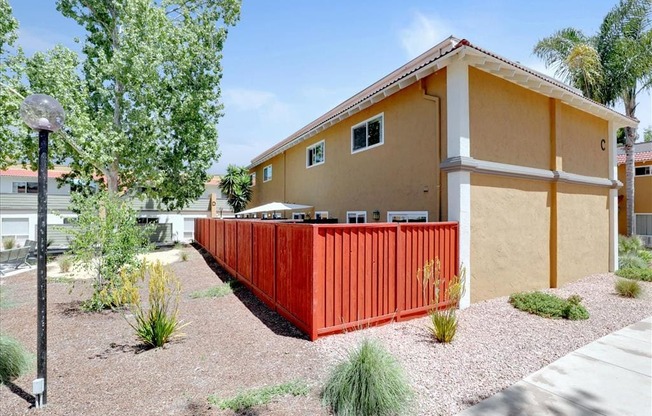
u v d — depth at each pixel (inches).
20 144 589.9
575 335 228.7
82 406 146.0
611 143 475.8
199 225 825.5
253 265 340.8
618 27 634.8
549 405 147.6
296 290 240.4
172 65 667.4
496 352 199.6
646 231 791.1
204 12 727.1
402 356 190.4
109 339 227.8
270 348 203.5
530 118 354.9
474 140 302.4
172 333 226.2
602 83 621.3
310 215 618.5
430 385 160.6
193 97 679.7
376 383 140.9
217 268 503.2
